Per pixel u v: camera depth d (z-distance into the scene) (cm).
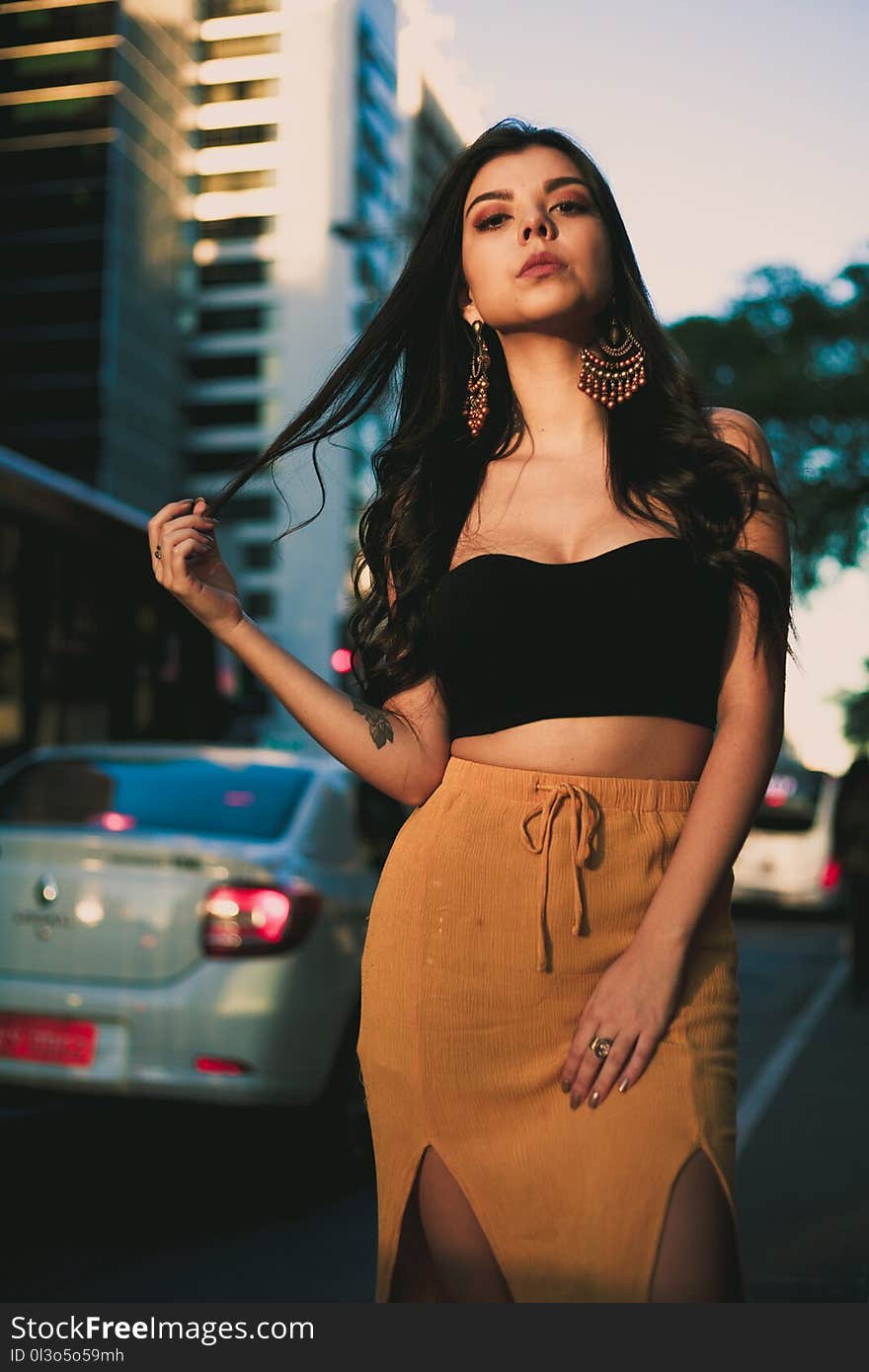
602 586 196
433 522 218
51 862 536
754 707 197
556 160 218
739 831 192
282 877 545
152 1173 580
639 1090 182
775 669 198
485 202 218
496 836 197
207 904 530
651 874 193
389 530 224
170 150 7162
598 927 192
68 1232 485
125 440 7075
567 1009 191
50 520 888
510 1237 186
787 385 2736
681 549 197
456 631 204
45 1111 689
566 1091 189
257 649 216
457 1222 191
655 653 196
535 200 216
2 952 532
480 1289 188
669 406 213
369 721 215
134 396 7162
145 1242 476
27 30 5753
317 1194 554
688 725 200
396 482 227
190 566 218
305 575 7500
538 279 212
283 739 1922
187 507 220
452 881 198
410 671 216
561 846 193
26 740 845
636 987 185
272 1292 416
